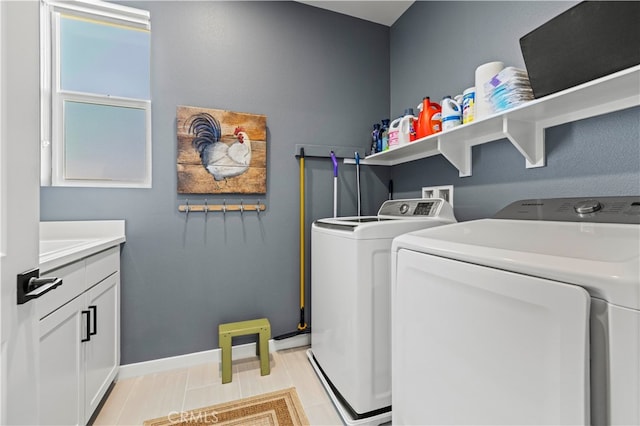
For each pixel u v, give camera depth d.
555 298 0.50
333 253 1.47
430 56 1.95
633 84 0.87
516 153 1.37
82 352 1.20
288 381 1.67
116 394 1.54
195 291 1.85
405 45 2.22
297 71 2.10
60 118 1.65
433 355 0.78
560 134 1.18
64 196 1.59
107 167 1.73
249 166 1.93
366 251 1.26
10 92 0.55
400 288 0.93
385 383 1.29
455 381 0.71
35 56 0.61
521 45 1.09
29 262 0.60
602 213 0.87
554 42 0.99
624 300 0.42
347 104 2.26
